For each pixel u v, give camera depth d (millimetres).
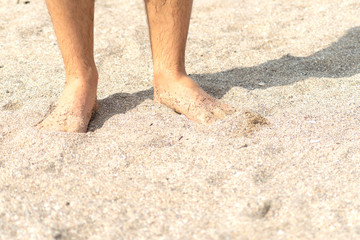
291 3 3100
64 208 1609
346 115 1937
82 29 1914
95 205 1618
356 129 1863
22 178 1712
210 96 2000
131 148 1807
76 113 1910
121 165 1750
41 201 1630
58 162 1760
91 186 1678
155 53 2002
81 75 1959
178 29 1955
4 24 2904
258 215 1584
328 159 1736
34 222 1568
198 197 1639
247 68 2354
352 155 1740
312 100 2061
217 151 1781
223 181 1685
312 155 1754
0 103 2121
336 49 2473
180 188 1667
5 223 1566
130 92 2164
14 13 3039
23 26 2844
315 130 1864
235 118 1893
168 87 2000
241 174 1699
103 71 2371
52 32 2785
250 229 1543
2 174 1729
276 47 2574
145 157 1777
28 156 1784
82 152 1798
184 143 1824
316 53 2451
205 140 1825
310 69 2324
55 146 1808
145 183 1687
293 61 2391
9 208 1604
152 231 1554
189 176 1702
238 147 1795
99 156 1785
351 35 2611
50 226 1558
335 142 1797
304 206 1596
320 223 1553
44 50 2586
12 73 2357
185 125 1914
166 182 1688
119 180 1697
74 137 1841
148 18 1963
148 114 1963
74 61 1942
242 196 1633
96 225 1568
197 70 2355
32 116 1994
